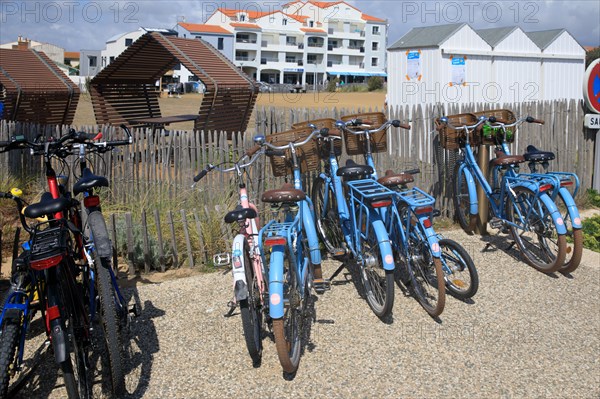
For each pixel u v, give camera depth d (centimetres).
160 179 725
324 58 8988
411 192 485
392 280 426
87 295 354
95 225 335
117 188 732
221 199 665
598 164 826
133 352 403
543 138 793
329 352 402
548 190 546
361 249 468
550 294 500
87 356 349
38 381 363
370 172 480
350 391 354
